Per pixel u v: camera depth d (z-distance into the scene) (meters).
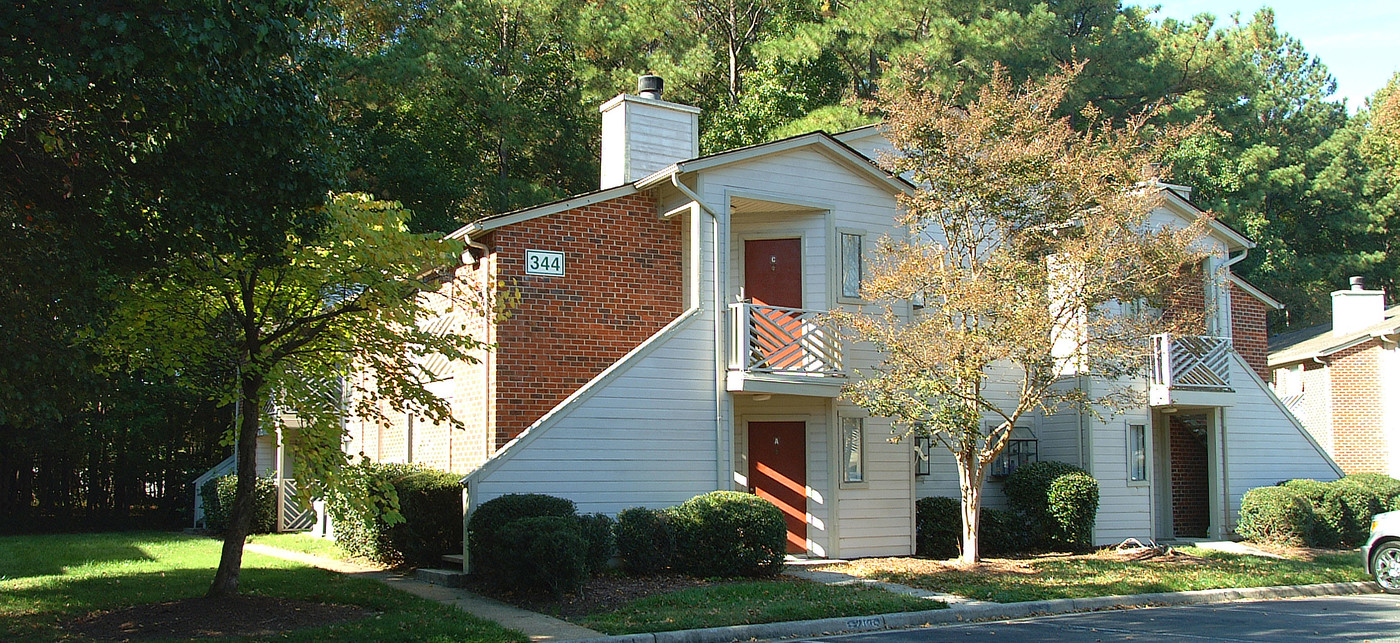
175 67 8.82
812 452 17.55
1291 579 15.86
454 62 30.25
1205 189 42.97
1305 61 53.50
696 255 16.78
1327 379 28.84
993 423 20.52
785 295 17.95
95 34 8.52
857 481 17.75
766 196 17.34
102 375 12.55
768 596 13.27
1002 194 16.12
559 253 17.00
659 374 16.11
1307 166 46.59
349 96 29.05
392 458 20.73
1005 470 20.66
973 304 15.30
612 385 15.68
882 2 31.64
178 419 28.66
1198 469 23.06
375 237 12.27
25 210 10.34
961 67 32.44
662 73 33.44
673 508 15.44
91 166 10.09
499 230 16.56
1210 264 21.56
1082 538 19.08
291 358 12.93
